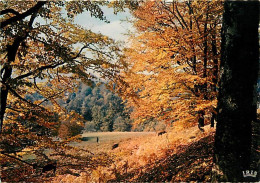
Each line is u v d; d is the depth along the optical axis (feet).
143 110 34.27
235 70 11.96
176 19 33.65
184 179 18.31
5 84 17.80
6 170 20.77
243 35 11.76
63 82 26.96
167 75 29.22
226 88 12.29
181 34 28.45
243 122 11.91
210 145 24.45
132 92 23.93
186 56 29.40
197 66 32.22
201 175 17.57
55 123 24.07
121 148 59.11
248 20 11.69
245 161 11.89
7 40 20.54
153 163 30.42
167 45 29.86
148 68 32.01
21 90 24.11
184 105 30.96
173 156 28.04
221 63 12.80
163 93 31.76
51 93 26.84
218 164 12.48
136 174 28.63
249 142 12.03
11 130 23.09
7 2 20.72
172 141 38.50
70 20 23.76
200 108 27.27
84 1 21.25
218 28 29.76
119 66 23.16
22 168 21.35
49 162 22.49
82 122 26.66
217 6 26.81
